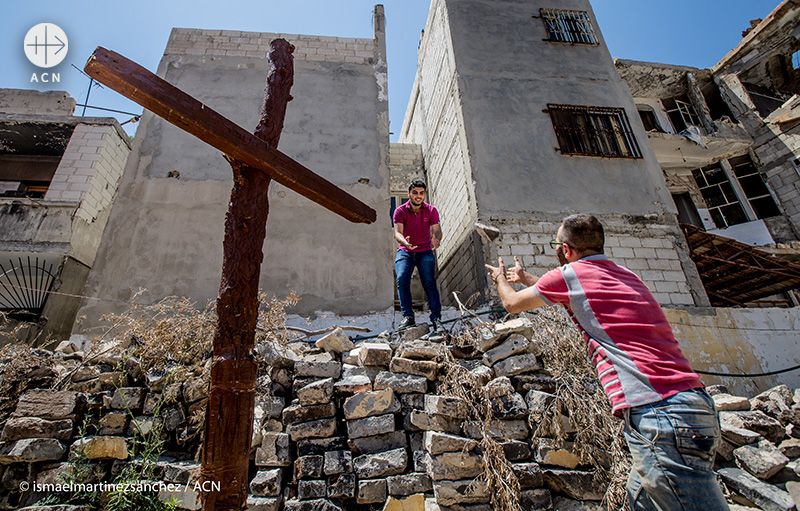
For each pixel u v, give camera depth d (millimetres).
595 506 2740
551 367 3361
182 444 3002
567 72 8305
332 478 2785
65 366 3455
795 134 11469
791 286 8773
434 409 2979
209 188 6422
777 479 2830
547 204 6840
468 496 2686
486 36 8516
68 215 8805
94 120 10102
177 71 7289
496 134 7387
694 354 5477
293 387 3178
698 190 12094
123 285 5656
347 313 5867
